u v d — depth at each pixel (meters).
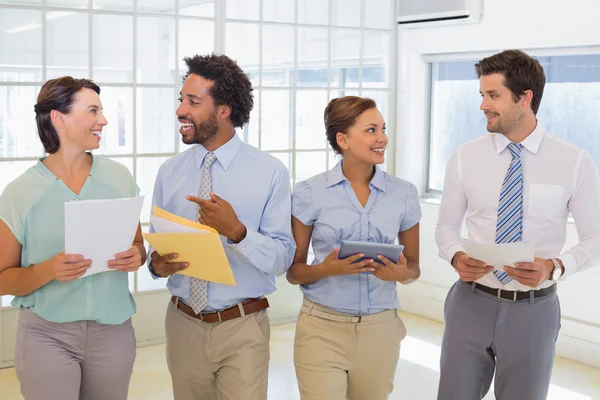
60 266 2.28
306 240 2.75
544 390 2.77
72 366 2.50
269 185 2.63
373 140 2.60
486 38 5.05
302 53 5.30
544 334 2.71
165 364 4.57
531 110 2.71
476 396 2.85
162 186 2.72
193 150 2.70
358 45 5.52
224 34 4.98
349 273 2.51
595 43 4.47
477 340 2.76
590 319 4.62
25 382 2.48
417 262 2.79
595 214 2.70
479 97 5.36
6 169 4.41
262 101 5.18
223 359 2.63
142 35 4.73
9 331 4.52
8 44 4.34
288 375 4.39
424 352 4.78
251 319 2.62
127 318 2.57
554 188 2.70
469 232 2.85
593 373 4.48
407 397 4.09
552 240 2.73
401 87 5.66
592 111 4.72
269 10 5.15
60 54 4.49
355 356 2.66
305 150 5.39
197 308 2.59
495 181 2.76
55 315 2.44
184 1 4.84
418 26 5.45
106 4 4.59
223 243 2.61
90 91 2.47
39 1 4.39
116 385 2.58
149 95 4.79
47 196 2.46
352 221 2.67
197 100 2.56
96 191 2.53
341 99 2.66
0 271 2.45
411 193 2.75
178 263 2.48
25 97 4.42
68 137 2.45
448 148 5.61
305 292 2.71
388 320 2.68
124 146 4.75
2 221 2.44
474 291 2.76
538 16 4.73
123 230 2.34
